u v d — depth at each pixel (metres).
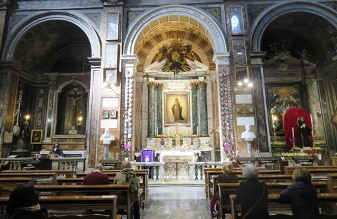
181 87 17.41
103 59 13.39
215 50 13.53
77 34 16.56
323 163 11.84
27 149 15.71
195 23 14.68
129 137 12.70
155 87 17.28
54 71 17.64
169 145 16.16
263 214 3.46
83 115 16.69
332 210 5.04
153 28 15.10
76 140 16.05
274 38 17.12
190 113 17.00
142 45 16.92
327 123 15.33
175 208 7.07
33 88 16.75
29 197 2.54
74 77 16.95
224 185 5.06
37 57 16.44
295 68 16.11
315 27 15.05
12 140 13.77
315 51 16.48
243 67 13.07
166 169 12.67
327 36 14.96
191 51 17.77
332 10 13.59
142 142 16.36
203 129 16.44
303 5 13.86
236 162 10.02
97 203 3.84
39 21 14.37
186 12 14.12
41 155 13.04
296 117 15.34
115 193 5.17
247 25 13.60
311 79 15.95
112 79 13.12
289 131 15.17
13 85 14.12
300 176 3.60
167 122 16.97
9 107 13.68
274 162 11.29
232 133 12.52
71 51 17.95
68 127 16.58
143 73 17.38
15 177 6.75
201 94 16.97
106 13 13.97
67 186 4.82
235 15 13.73
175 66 17.42
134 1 14.34
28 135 15.94
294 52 17.44
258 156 11.73
